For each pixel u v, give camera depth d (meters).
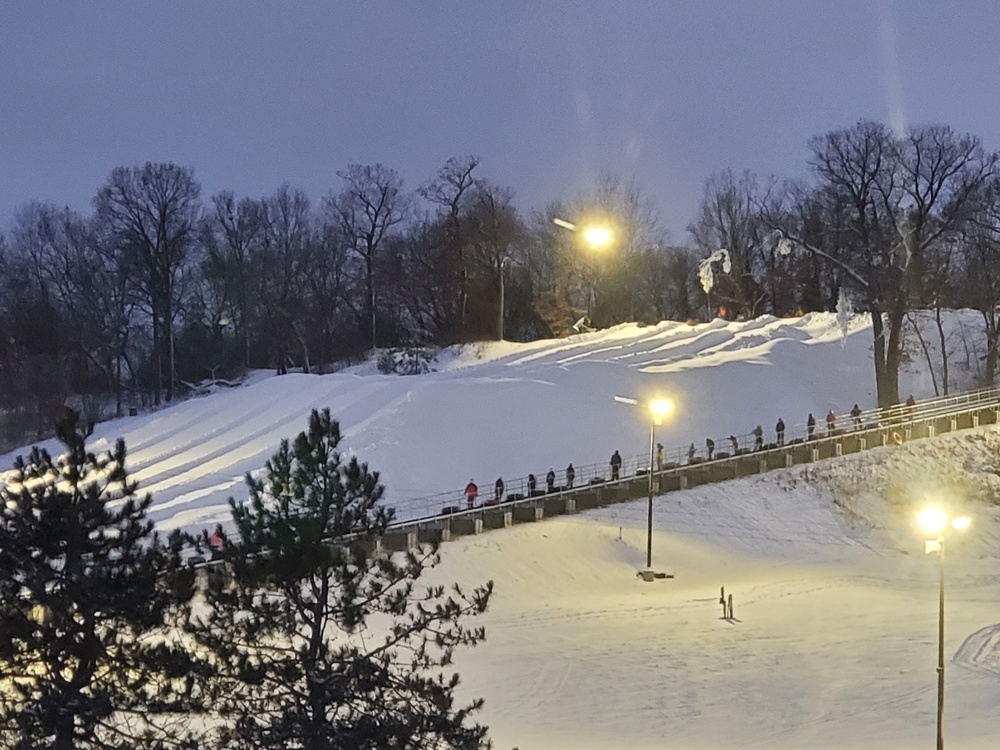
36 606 17.06
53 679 16.80
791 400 65.69
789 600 38.88
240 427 60.44
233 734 16.59
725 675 29.66
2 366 83.44
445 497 49.53
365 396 60.72
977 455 59.84
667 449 57.84
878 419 62.00
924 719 26.20
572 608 37.28
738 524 50.66
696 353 73.00
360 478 17.97
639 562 44.69
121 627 17.25
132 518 17.67
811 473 55.56
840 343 74.94
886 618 36.16
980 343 76.50
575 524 46.59
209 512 43.84
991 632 34.06
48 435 75.44
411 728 16.52
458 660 30.50
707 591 40.59
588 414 58.47
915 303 70.19
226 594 16.94
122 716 18.16
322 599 17.22
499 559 41.91
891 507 54.72
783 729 25.53
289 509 17.45
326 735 16.14
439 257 86.75
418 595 36.31
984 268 72.44
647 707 27.00
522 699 27.55
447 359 78.44
